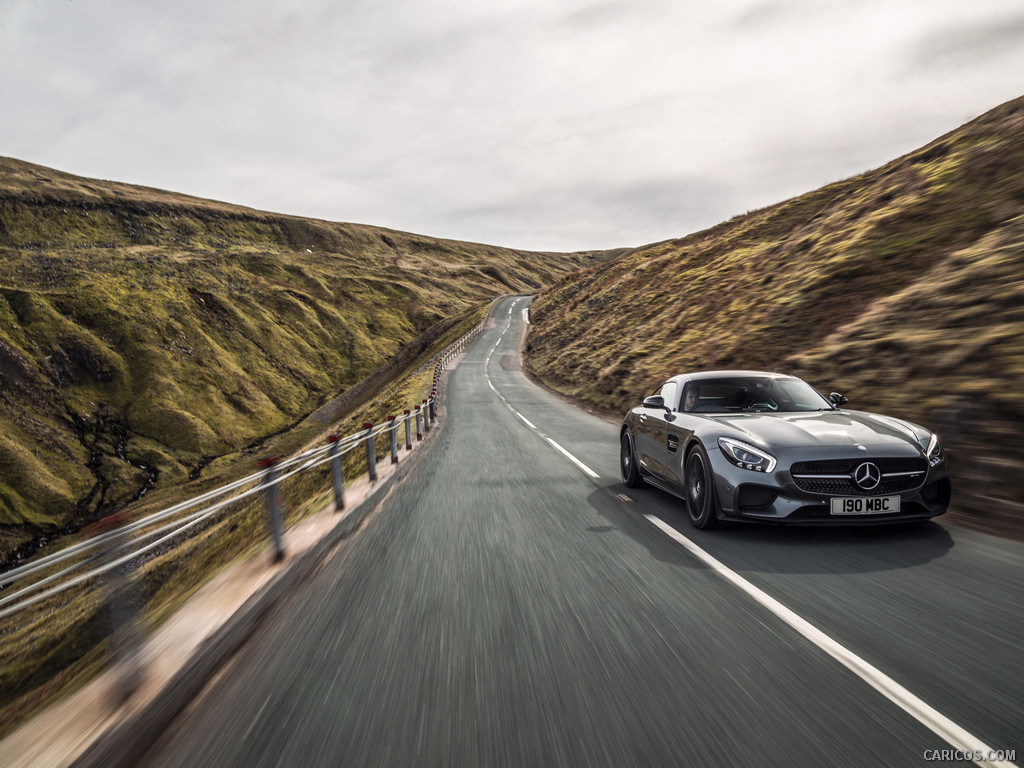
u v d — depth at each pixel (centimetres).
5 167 19175
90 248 14350
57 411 7444
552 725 258
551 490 823
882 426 567
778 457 520
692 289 3419
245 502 2178
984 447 729
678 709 266
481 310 10206
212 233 19575
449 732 256
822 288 1833
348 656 343
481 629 371
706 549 518
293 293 12175
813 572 448
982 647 316
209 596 420
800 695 273
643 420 769
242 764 243
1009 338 902
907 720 249
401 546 585
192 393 8300
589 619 377
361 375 10231
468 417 2011
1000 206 1554
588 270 8988
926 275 1391
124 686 284
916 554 483
